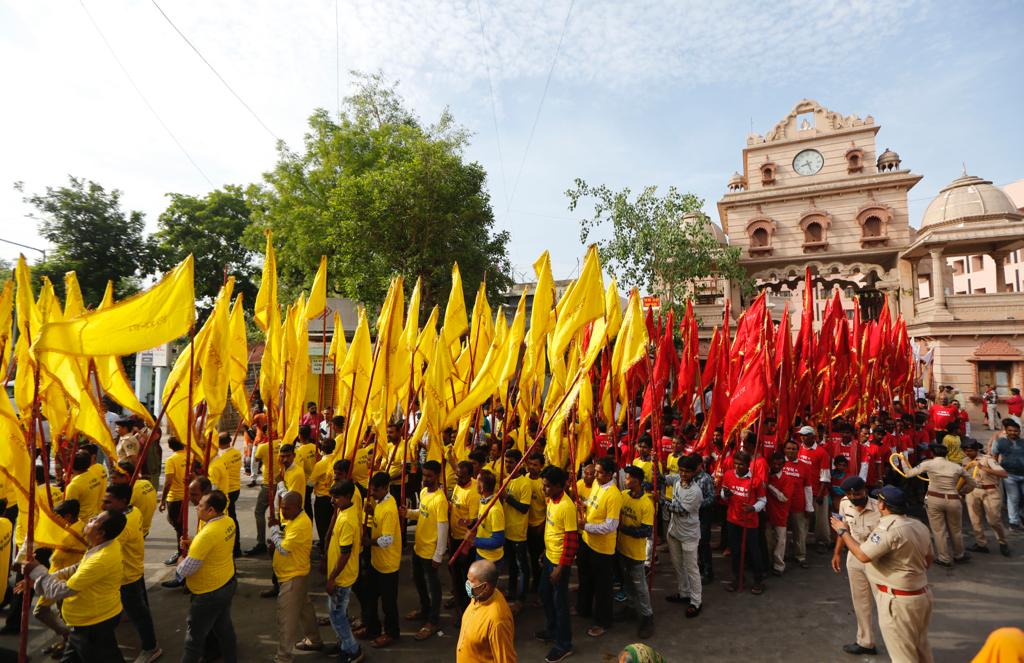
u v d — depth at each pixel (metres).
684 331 10.12
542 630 6.07
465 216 18.64
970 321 22.92
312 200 22.11
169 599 6.91
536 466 7.04
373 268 18.34
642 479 6.18
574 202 19.92
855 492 5.89
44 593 4.40
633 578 6.05
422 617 6.37
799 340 11.07
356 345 7.46
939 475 8.27
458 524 6.53
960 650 5.75
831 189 26.92
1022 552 8.75
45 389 5.75
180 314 5.01
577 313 6.64
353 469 8.20
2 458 4.90
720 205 29.39
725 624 6.32
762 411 7.57
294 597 5.23
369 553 5.98
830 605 6.82
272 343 7.60
